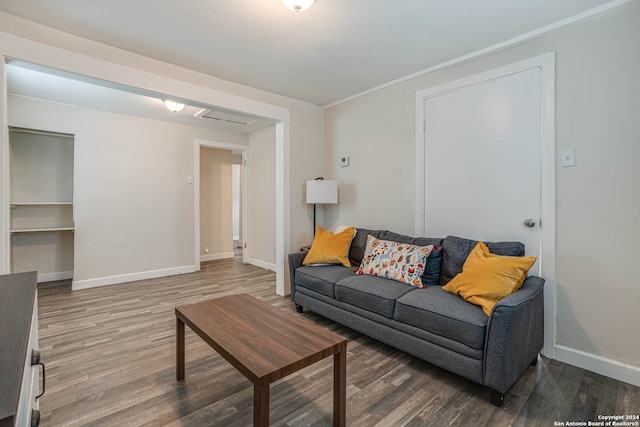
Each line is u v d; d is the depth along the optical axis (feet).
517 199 7.75
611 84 6.41
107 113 13.44
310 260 10.03
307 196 11.71
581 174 6.81
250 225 18.02
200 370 6.66
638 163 6.15
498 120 8.08
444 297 6.70
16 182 12.53
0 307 3.32
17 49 6.74
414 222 9.96
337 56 8.71
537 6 6.47
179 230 15.52
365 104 11.43
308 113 12.63
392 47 8.19
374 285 7.75
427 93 9.55
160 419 5.15
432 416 5.26
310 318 9.75
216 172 19.17
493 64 8.16
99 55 7.86
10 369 2.13
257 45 8.06
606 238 6.52
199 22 7.04
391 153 10.61
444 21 7.00
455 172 8.95
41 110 12.01
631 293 6.25
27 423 2.75
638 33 6.10
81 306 10.62
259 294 12.12
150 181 14.62
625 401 5.66
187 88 9.42
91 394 5.79
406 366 6.88
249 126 16.16
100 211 13.29
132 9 6.53
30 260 13.08
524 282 6.62
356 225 11.86
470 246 7.76
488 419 5.19
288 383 6.24
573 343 6.94
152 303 10.98
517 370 5.65
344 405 4.90
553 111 7.16
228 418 5.19
